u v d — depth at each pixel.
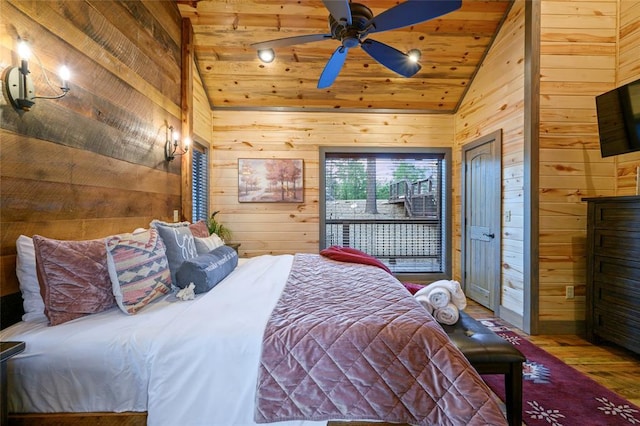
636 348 2.23
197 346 1.17
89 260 1.42
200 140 3.79
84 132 1.76
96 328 1.25
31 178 1.43
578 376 2.12
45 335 1.20
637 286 2.23
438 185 4.46
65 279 1.33
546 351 2.50
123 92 2.15
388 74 3.82
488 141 3.52
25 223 1.40
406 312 1.36
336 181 4.41
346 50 2.23
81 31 1.74
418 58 3.61
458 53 3.60
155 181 2.62
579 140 2.84
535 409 1.76
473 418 1.04
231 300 1.57
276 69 3.76
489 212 3.53
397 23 1.93
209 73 3.79
